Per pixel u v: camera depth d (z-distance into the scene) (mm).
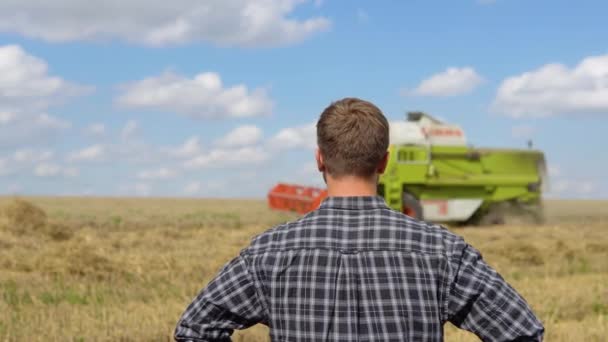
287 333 2432
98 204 48656
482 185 25688
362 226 2457
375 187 2576
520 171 26719
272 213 34312
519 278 12164
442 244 2422
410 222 2475
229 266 2541
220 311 2498
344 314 2373
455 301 2393
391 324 2355
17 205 17203
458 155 25438
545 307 9383
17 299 9344
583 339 7656
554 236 20438
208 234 19500
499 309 2363
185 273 11797
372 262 2398
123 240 16828
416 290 2367
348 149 2480
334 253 2424
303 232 2484
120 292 9938
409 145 24500
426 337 2361
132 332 7441
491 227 24672
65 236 17250
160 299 9469
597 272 13266
